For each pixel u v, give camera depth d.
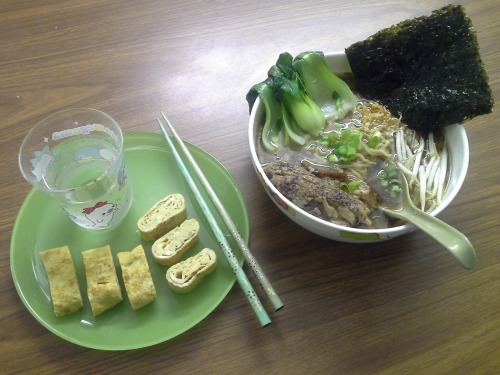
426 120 0.37
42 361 0.31
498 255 0.35
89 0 0.49
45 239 0.35
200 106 0.43
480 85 0.34
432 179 0.35
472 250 0.27
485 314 0.32
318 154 0.37
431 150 0.37
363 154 0.37
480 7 0.49
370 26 0.48
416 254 0.35
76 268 0.34
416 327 0.32
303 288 0.34
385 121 0.38
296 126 0.37
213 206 0.37
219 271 0.34
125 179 0.35
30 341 0.31
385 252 0.35
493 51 0.45
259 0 0.50
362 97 0.40
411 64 0.38
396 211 0.33
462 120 0.35
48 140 0.36
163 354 0.31
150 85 0.44
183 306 0.32
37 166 0.34
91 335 0.31
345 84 0.39
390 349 0.31
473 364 0.31
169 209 0.36
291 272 0.34
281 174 0.35
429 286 0.34
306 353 0.31
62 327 0.31
